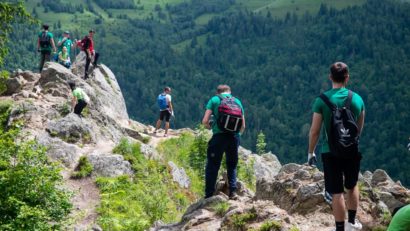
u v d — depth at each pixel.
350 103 6.99
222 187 11.64
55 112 21.97
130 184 17.23
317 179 9.59
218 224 9.54
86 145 20.58
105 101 30.58
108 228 13.31
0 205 10.43
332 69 7.17
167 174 19.78
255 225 8.62
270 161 30.53
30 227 10.14
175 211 17.30
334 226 8.39
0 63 17.83
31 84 26.27
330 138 6.88
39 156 11.58
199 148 24.17
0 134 12.66
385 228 8.26
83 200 15.88
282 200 9.59
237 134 10.93
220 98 10.84
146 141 26.19
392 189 10.48
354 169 7.10
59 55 30.03
